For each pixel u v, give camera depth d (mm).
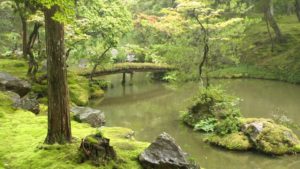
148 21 33062
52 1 7133
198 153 14656
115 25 24219
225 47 21797
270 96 25469
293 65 33406
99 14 25062
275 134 14977
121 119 19984
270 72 33469
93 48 26828
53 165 8609
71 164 8648
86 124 13719
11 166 8789
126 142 10836
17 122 12523
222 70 34312
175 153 9344
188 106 19781
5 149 9859
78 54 26781
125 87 30656
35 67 20500
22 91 16906
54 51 9008
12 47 35969
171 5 44344
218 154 14531
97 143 8875
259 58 36531
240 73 33750
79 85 24625
